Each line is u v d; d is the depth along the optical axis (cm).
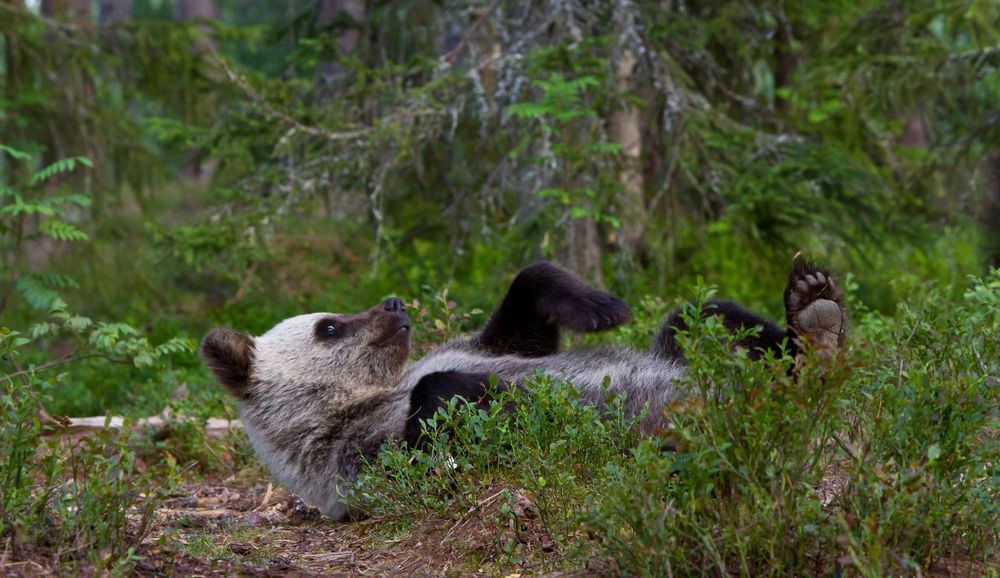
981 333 552
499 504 520
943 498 439
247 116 1162
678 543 416
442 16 1248
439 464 541
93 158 1388
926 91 1097
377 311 667
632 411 588
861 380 522
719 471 413
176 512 640
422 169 1148
